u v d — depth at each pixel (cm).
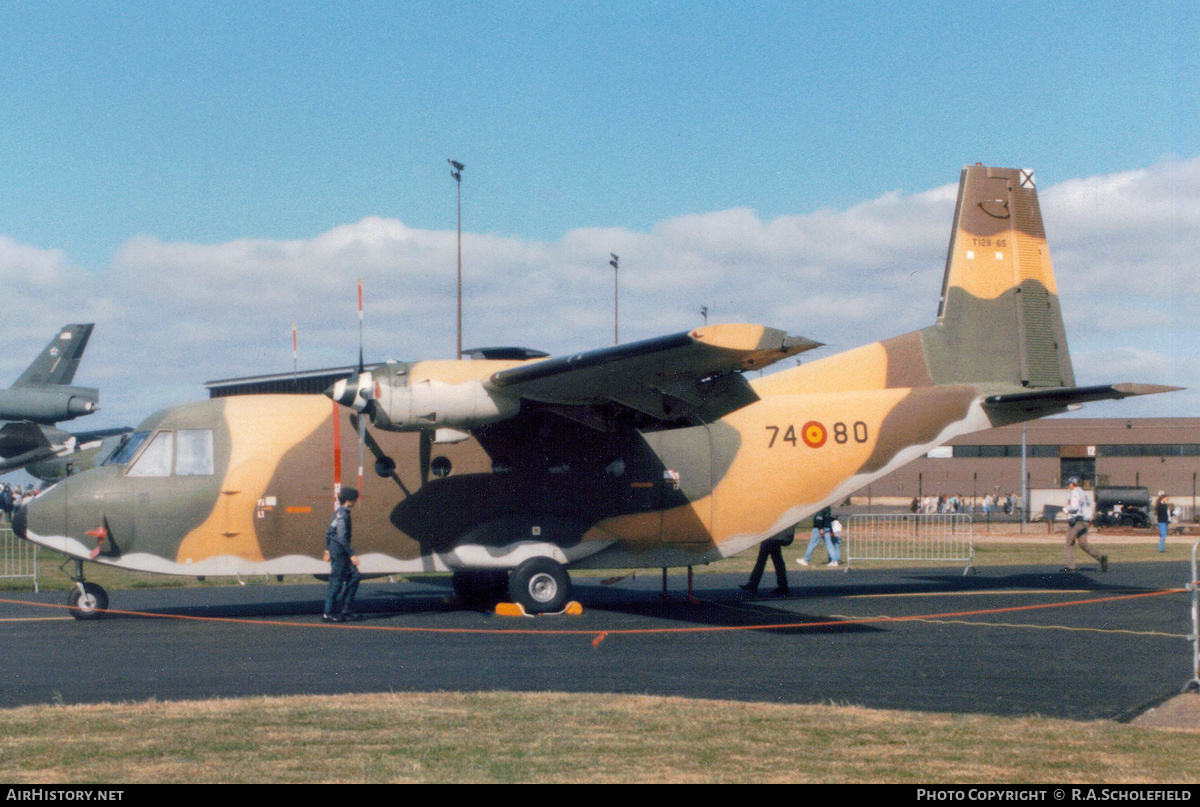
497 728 675
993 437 7031
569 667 945
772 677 891
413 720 699
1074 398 1440
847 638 1120
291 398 1382
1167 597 1521
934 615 1320
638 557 1433
